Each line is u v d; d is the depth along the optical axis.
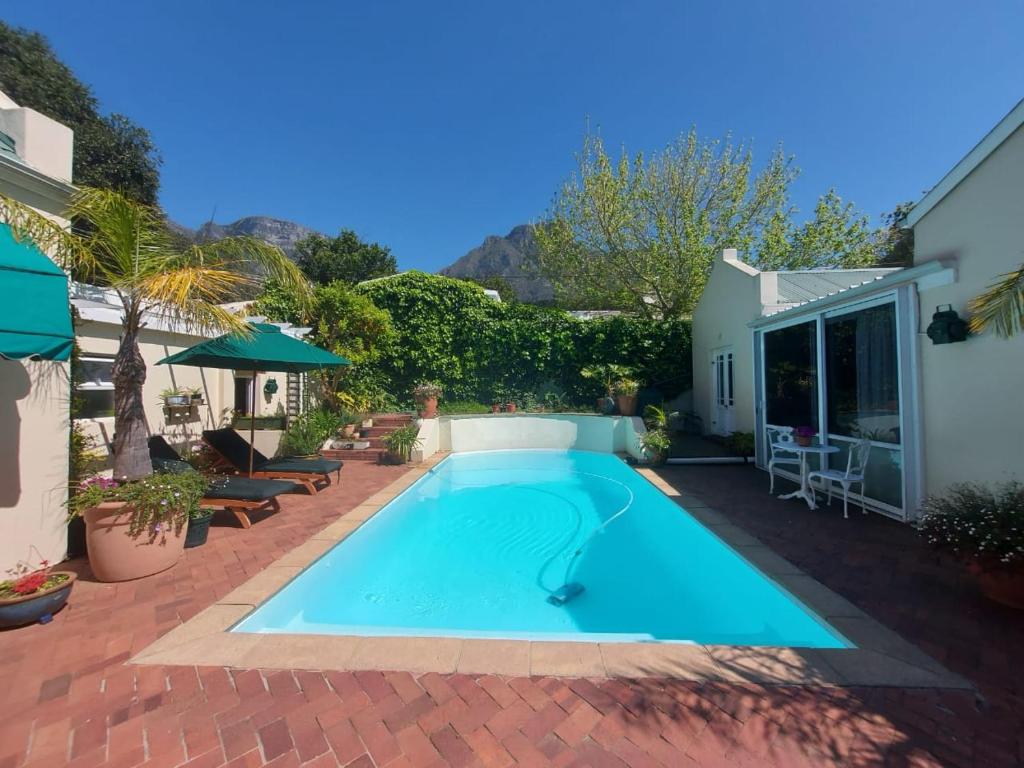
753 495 7.54
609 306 20.36
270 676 2.88
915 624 3.40
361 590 5.08
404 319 15.49
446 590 5.06
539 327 15.68
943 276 5.25
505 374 15.94
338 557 5.39
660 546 6.42
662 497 7.56
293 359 6.96
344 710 2.57
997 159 4.67
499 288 44.00
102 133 18.17
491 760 2.22
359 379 15.02
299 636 3.33
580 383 15.70
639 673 2.87
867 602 3.76
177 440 9.18
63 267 4.74
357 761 2.22
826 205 18.64
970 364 5.00
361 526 6.17
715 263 12.85
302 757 2.24
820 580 4.20
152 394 8.52
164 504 4.45
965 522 3.67
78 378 6.35
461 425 13.09
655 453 10.14
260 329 7.43
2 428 4.22
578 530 7.07
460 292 15.73
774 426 8.38
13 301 3.59
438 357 15.59
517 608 4.64
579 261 18.98
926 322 5.55
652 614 4.51
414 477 9.41
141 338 8.24
